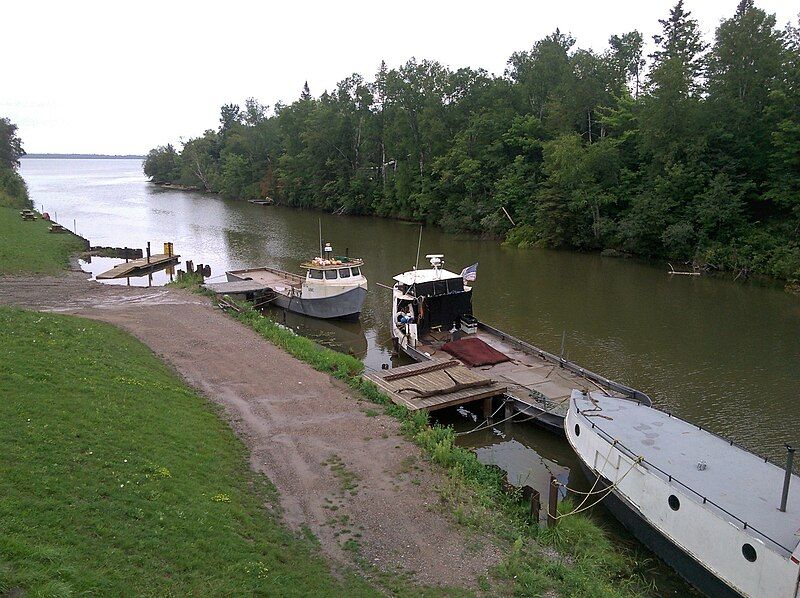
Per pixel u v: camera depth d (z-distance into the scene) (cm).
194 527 1096
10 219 5675
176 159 15638
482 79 7744
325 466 1543
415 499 1418
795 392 2298
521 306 3625
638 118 5544
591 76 6450
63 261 4375
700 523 1262
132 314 2803
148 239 6344
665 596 1275
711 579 1247
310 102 10606
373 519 1324
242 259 5266
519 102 7344
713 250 4741
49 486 1041
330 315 3391
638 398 1975
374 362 2755
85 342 2005
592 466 1608
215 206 10225
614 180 5775
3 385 1409
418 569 1170
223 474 1396
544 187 6369
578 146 5825
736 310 3559
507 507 1480
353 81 9375
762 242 4612
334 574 1120
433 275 2833
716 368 2559
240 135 13050
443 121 7781
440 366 2302
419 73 8000
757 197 4856
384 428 1783
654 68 6091
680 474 1392
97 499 1065
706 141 5031
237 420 1770
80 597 806
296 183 9975
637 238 5306
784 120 4534
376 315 3562
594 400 1814
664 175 5347
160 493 1167
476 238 6675
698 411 2145
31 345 1772
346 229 7375
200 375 2100
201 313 2925
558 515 1467
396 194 8256
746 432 1986
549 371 2325
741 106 4975
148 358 2134
